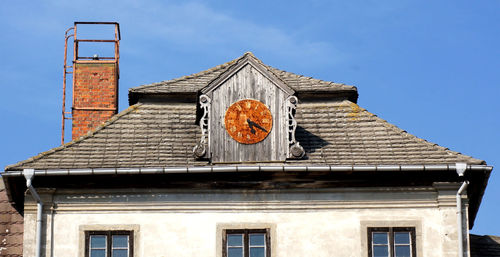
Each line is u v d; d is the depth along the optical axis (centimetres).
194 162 3016
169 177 2978
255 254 2953
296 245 2958
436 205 2981
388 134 3086
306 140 3072
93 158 3012
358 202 2983
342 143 3064
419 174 2984
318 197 2986
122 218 2969
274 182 2989
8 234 3034
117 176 2970
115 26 3516
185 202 2978
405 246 2961
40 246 2944
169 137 3092
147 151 3044
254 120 3041
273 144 3028
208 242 2956
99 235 2958
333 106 3177
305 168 2961
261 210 2977
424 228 2969
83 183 2981
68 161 2997
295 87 3203
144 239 2956
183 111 3173
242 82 3066
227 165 2989
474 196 3088
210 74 3278
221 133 3034
